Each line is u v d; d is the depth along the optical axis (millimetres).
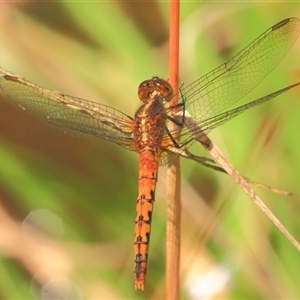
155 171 943
